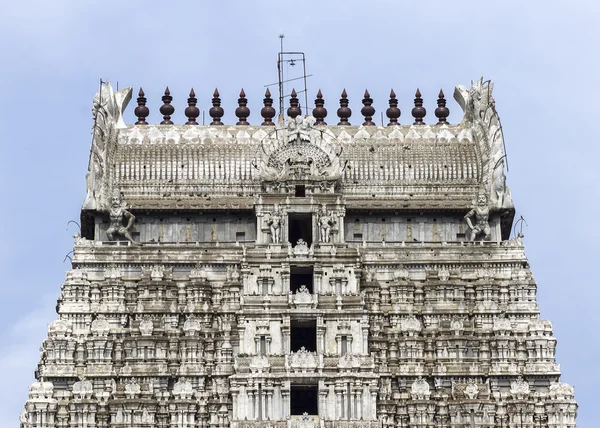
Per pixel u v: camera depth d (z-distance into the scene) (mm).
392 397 147125
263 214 152750
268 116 169000
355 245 154750
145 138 161125
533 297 152375
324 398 144125
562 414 145625
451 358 149000
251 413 143625
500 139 159125
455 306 151625
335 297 148875
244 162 159250
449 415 146250
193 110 167500
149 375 147000
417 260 153625
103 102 160500
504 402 146500
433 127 163250
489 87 162625
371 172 159125
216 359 147750
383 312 150750
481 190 158125
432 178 159250
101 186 156625
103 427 144625
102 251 153000
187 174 158500
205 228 157375
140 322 149625
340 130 162750
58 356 147375
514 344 149500
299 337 151500
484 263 153750
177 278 152250
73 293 150875
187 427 144875
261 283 149500
